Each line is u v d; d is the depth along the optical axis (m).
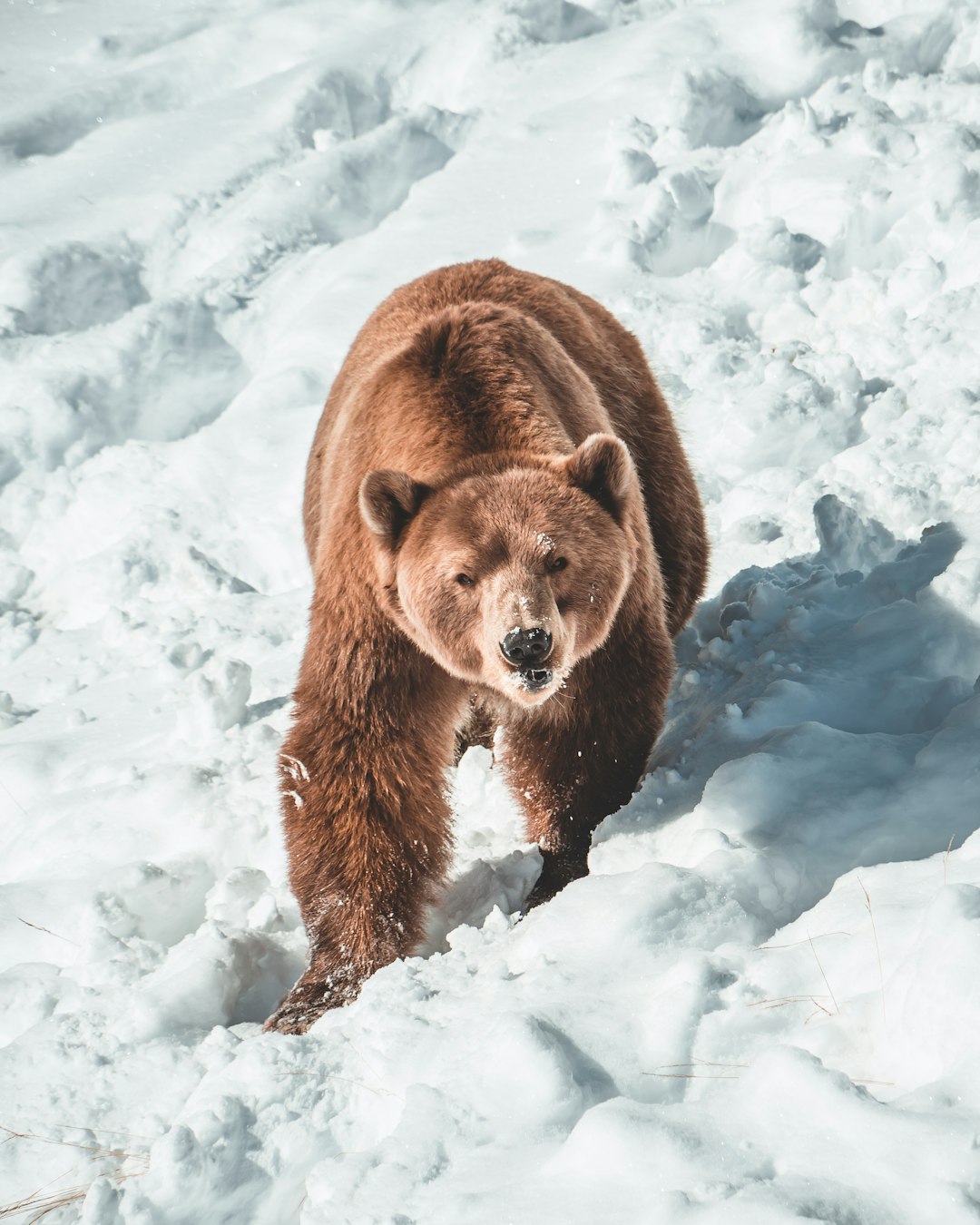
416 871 15.01
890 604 17.48
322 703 14.84
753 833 13.74
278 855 17.89
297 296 37.91
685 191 35.53
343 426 16.81
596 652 15.05
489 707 16.09
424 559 13.82
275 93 46.25
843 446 26.73
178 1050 12.91
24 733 24.75
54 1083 12.62
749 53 42.75
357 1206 9.58
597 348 18.59
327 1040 11.95
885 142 35.53
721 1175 8.68
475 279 18.20
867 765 14.29
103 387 35.53
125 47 52.28
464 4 49.31
